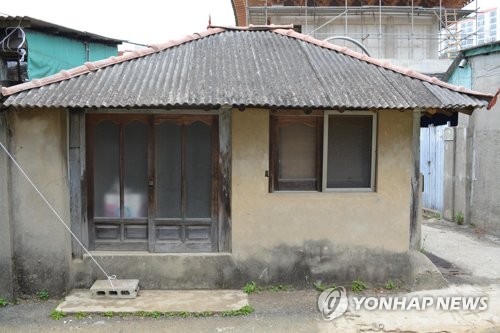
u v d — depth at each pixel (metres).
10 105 5.43
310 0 18.94
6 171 5.86
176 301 5.98
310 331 5.33
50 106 5.43
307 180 6.66
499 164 10.15
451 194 12.10
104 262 6.34
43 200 6.06
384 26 19.45
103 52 10.45
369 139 6.66
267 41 7.65
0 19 6.74
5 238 5.89
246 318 5.61
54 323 5.45
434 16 19.25
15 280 6.03
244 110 6.30
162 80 6.19
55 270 6.12
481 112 10.82
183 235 6.52
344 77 6.53
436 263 8.05
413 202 6.71
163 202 6.53
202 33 7.72
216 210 6.51
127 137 6.48
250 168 6.37
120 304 5.86
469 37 19.09
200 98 5.64
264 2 19.06
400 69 6.82
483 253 8.77
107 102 5.50
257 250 6.42
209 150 6.52
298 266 6.48
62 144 6.10
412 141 6.60
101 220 6.50
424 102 5.90
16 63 7.31
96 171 6.48
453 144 12.01
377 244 6.55
